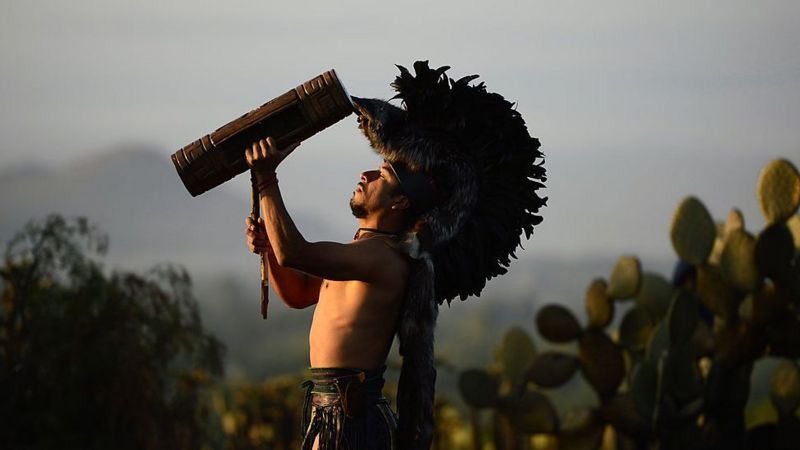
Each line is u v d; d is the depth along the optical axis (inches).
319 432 311.1
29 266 632.4
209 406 662.5
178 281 653.9
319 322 319.6
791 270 608.1
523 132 329.7
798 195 601.6
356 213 319.6
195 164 307.0
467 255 324.5
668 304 666.8
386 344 316.8
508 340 679.7
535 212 331.3
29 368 613.0
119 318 626.2
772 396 653.3
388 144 315.6
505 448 689.6
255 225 327.3
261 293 332.8
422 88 320.8
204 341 653.9
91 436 612.4
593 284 658.2
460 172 316.5
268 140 303.0
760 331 620.7
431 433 314.2
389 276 310.5
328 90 304.5
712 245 629.0
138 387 615.8
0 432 603.5
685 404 625.6
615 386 653.3
